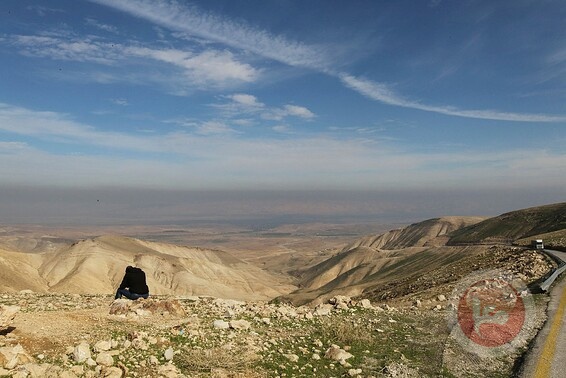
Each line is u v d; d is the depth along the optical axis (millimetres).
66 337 10805
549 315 14977
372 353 11602
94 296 21031
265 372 9836
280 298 155875
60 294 21828
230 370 9734
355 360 11062
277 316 15820
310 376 9883
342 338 12836
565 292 19703
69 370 8602
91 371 8742
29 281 139000
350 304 18828
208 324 13758
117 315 13984
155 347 10750
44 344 10070
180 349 10859
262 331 13461
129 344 10547
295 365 10500
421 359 10914
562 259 33156
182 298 19922
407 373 9984
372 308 18172
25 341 9992
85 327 12062
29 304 17000
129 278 17797
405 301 25078
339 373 10195
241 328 13406
